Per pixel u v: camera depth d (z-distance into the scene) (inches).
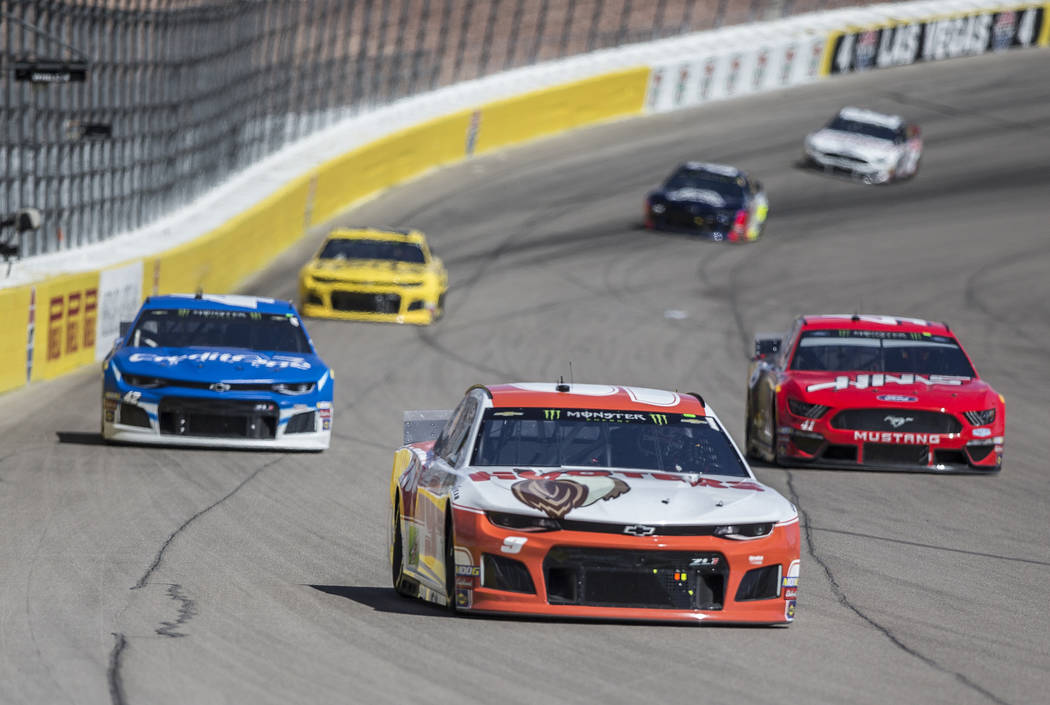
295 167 4975.4
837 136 5836.6
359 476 1974.7
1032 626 1205.1
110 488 1764.3
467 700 883.4
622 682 935.7
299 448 2128.4
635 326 3661.4
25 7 3235.7
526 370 3083.2
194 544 1446.9
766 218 5177.2
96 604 1143.6
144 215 3983.8
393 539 1326.3
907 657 1053.8
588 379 2994.6
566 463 1166.3
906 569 1460.4
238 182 4729.3
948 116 6934.1
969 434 2105.1
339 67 6063.0
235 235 4067.4
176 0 4633.4
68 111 3467.0
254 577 1298.0
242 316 2276.1
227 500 1724.9
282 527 1574.8
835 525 1707.7
